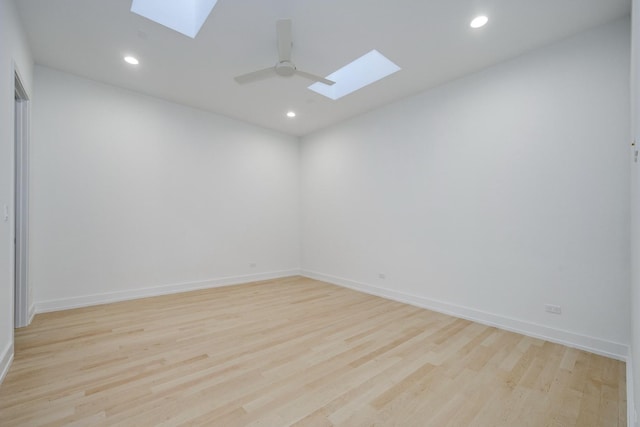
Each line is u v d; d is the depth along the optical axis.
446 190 3.57
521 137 2.96
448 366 2.25
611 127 2.47
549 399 1.86
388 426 1.60
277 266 5.60
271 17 2.50
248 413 1.69
